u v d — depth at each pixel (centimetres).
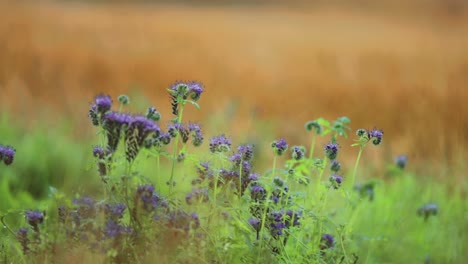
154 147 544
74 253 520
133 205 529
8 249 584
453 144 1159
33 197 980
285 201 575
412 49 3528
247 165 567
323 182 615
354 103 1864
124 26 3962
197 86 548
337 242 627
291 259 577
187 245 523
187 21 4888
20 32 3183
